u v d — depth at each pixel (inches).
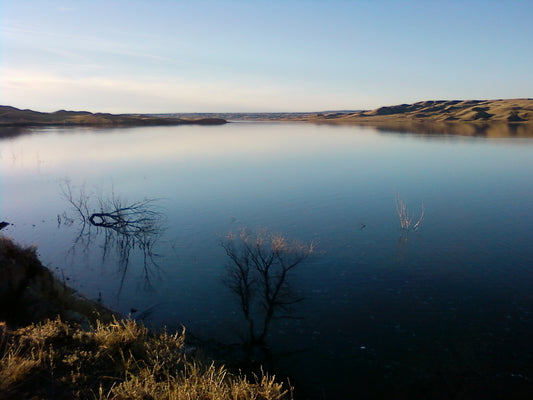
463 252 908.0
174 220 1205.7
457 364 497.4
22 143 3361.2
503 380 464.4
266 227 1112.2
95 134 4542.3
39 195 1541.6
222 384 318.3
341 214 1253.1
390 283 745.0
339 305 657.6
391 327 590.2
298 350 530.6
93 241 1033.5
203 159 2632.9
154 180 1878.7
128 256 920.9
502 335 563.5
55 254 938.7
